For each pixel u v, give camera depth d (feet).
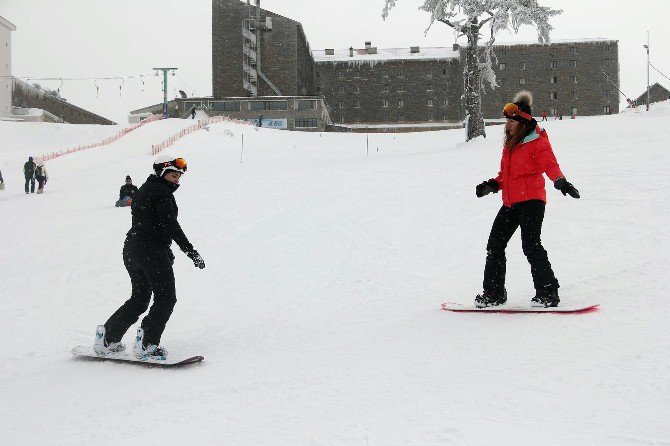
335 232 38.65
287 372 14.23
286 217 45.73
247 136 155.43
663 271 20.40
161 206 16.70
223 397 12.86
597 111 317.01
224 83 285.02
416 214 42.24
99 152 134.00
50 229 51.06
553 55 318.86
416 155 87.51
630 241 26.61
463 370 12.87
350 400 11.83
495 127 139.13
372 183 59.77
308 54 315.58
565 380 11.60
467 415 10.41
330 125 300.40
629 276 20.38
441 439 9.50
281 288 26.43
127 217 54.29
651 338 13.44
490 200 44.24
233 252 35.65
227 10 286.25
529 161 17.66
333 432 10.25
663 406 10.00
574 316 16.07
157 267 16.72
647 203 34.78
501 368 12.71
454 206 43.60
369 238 36.17
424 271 27.02
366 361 14.37
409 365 13.65
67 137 176.04
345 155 116.26
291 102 264.93
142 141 148.56
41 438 11.22
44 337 21.18
